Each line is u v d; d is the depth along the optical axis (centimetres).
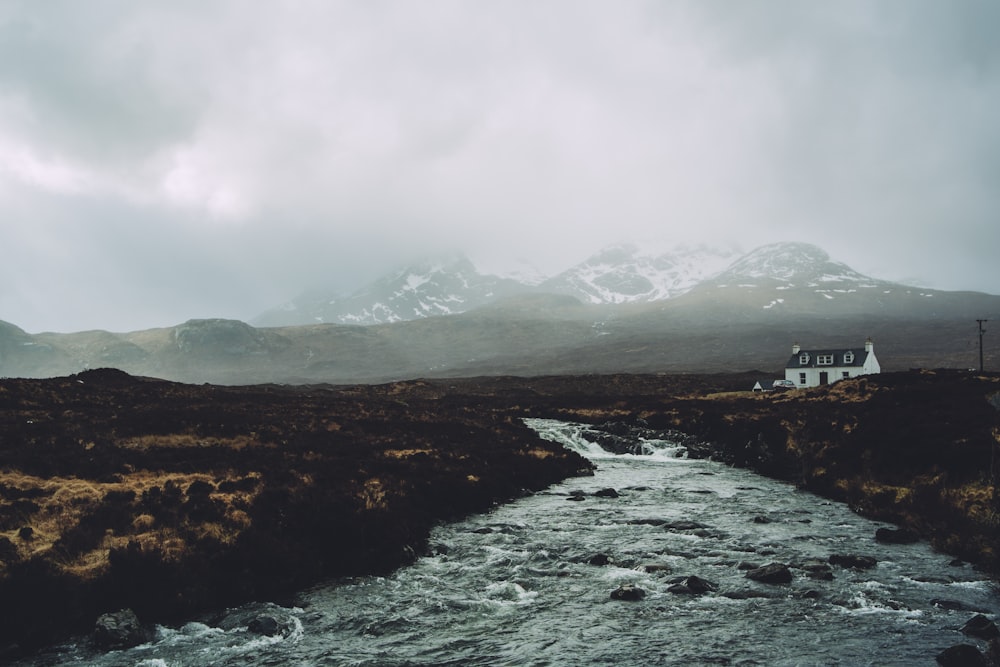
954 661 1507
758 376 17262
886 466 3906
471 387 15988
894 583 2167
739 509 3572
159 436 4275
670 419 7431
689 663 1584
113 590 1855
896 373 7625
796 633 1753
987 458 3400
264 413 6103
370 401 9144
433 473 3803
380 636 1777
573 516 3378
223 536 2273
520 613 1947
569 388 14875
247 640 1739
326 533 2506
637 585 2197
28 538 2003
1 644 1600
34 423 4184
